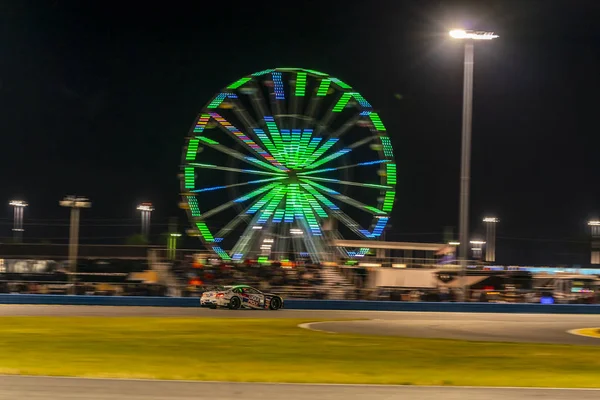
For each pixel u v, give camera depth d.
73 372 25.30
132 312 58.19
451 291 78.50
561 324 54.75
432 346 36.59
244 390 22.22
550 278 85.81
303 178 93.44
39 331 40.19
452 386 24.23
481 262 98.81
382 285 85.44
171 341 36.50
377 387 23.50
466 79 64.00
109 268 83.50
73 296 67.31
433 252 103.81
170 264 83.69
